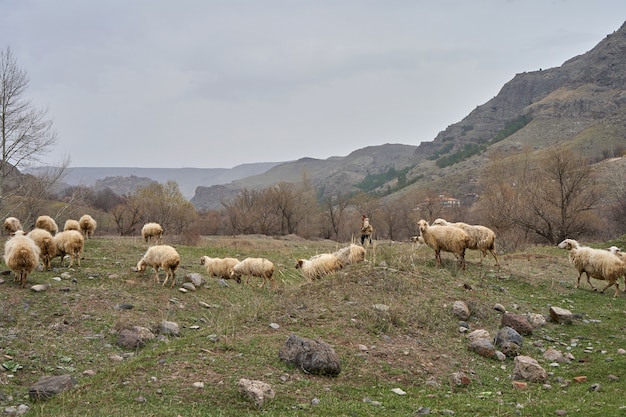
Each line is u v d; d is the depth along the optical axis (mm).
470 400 7312
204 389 7039
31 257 11953
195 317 12211
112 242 22125
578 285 15773
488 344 9781
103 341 9789
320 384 7637
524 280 15727
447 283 13984
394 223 67375
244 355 8430
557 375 8664
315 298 12000
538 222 43312
